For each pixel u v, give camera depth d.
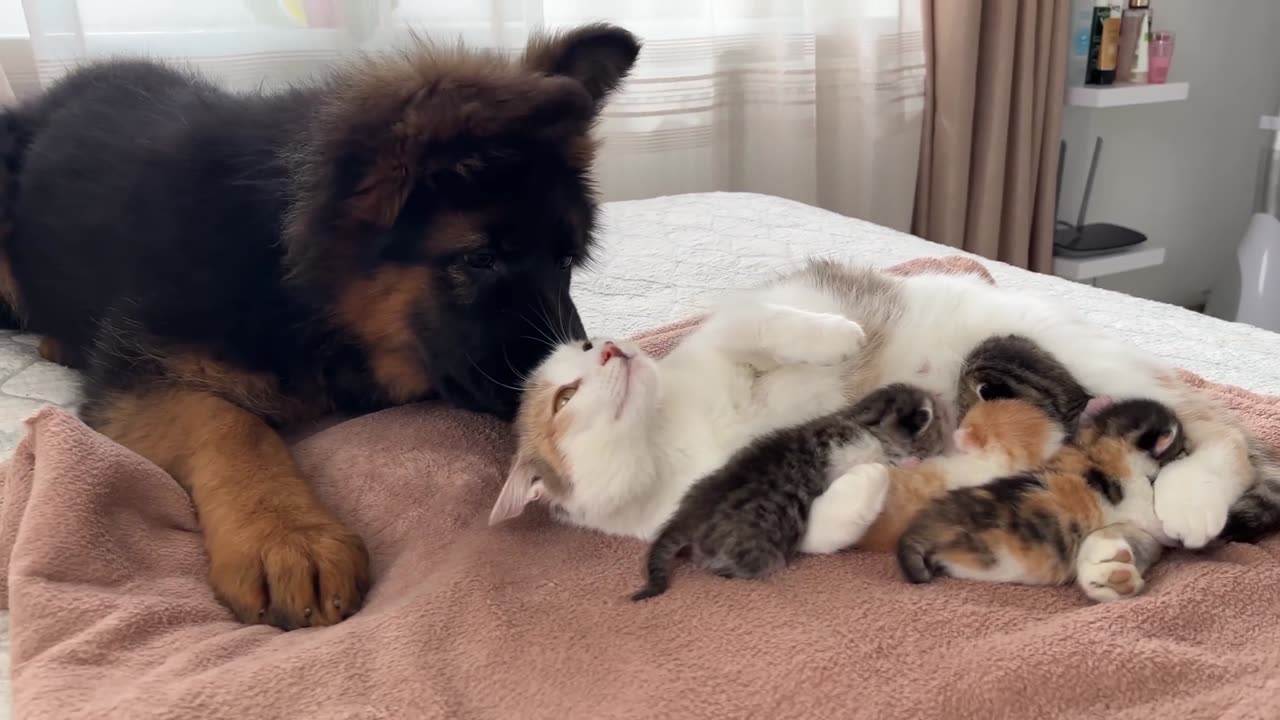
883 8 1.44
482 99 0.63
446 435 0.68
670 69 1.34
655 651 0.48
